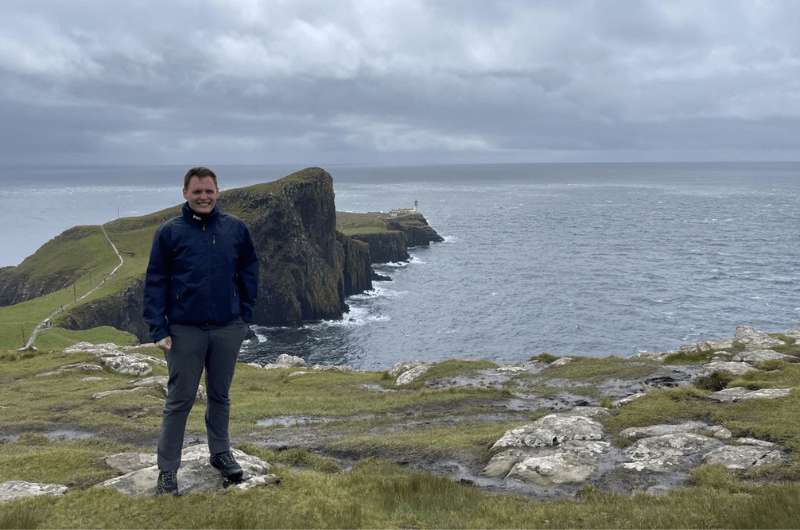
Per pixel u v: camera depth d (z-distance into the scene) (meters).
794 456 15.05
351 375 43.38
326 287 188.12
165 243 10.38
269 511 10.55
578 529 10.92
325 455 18.61
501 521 11.38
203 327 10.63
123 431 23.42
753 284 161.12
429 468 16.48
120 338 117.19
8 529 10.06
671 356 36.19
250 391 37.50
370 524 10.70
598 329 125.00
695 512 11.37
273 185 196.88
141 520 10.24
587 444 16.94
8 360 49.06
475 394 29.33
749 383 24.98
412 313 157.12
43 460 15.12
